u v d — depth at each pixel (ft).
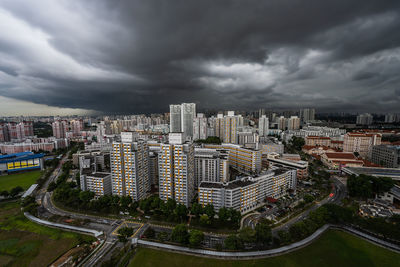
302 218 554.05
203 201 574.56
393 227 442.91
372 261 398.83
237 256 410.11
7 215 595.88
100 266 395.14
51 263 406.21
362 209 567.59
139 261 406.21
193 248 436.76
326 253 421.59
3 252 439.22
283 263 394.73
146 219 562.66
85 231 506.48
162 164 612.70
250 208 604.49
